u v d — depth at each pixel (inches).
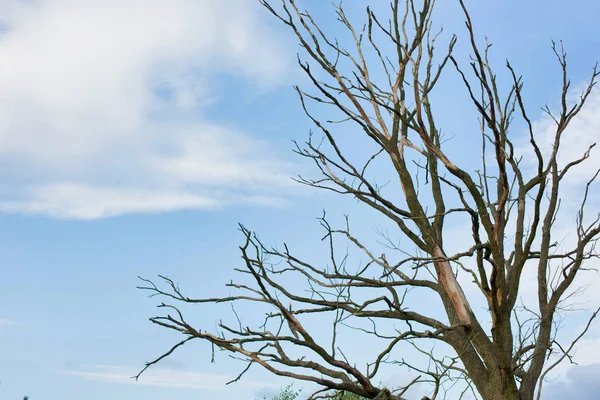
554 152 267.3
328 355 234.8
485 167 262.4
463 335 264.5
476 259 230.8
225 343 239.5
